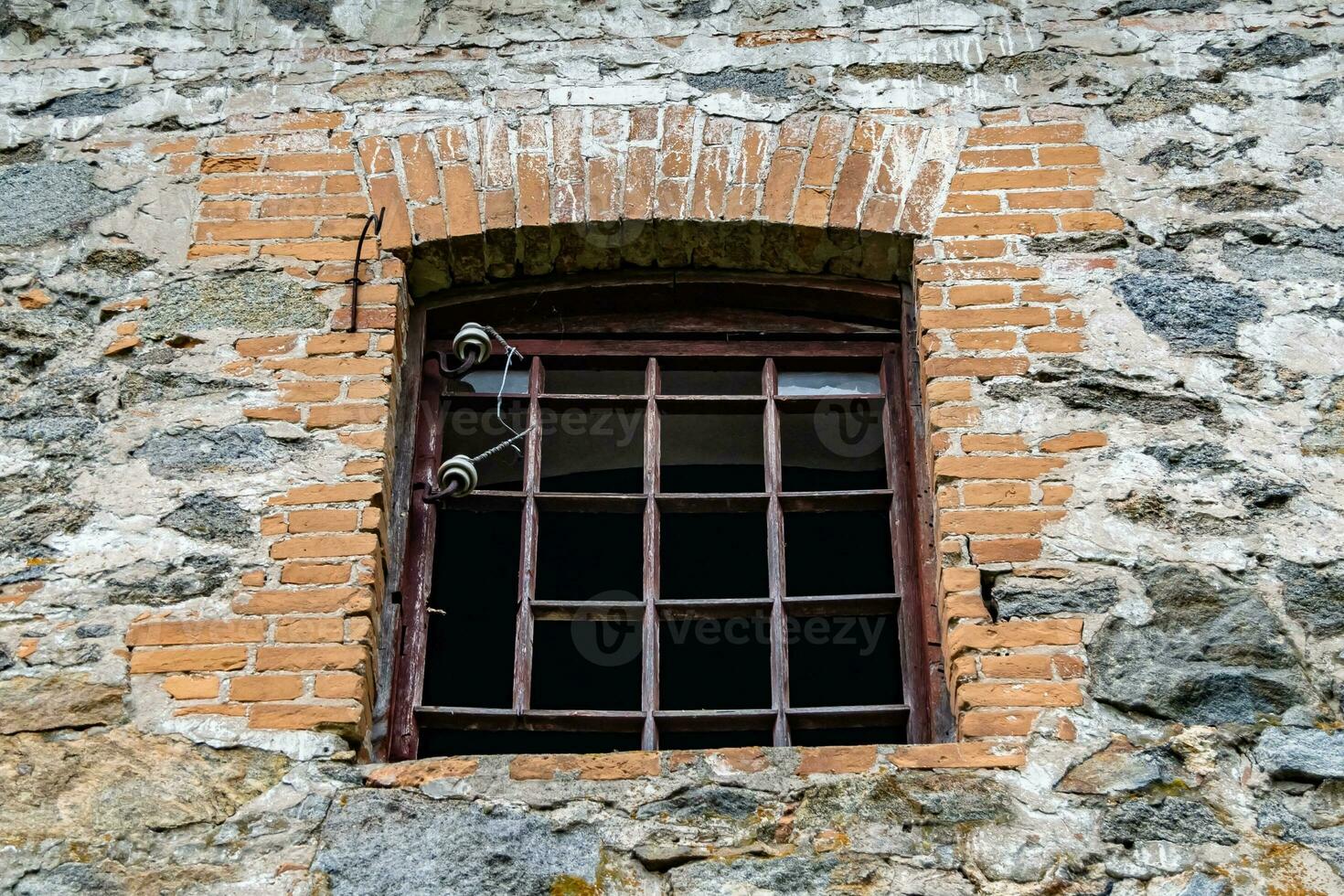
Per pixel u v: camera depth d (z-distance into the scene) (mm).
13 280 4574
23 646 3918
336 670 3873
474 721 4086
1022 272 4527
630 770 3705
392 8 5129
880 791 3660
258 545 4074
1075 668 3848
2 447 4266
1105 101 4891
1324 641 3885
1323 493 4117
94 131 4898
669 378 4812
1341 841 3572
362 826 3625
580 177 4727
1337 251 4574
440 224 4641
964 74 4949
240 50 5059
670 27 5070
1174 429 4234
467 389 4645
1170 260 4555
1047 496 4121
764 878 3535
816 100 4887
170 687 3846
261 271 4582
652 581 4250
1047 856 3555
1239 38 5016
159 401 4336
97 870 3559
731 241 4684
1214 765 3693
